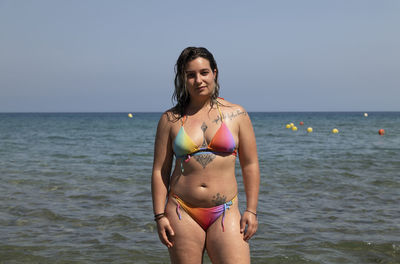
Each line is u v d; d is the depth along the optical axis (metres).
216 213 2.20
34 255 4.03
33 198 6.65
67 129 35.12
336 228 4.95
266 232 4.79
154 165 2.35
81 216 5.54
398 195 6.97
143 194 7.05
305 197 6.79
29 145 17.88
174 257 2.24
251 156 2.28
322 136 24.28
